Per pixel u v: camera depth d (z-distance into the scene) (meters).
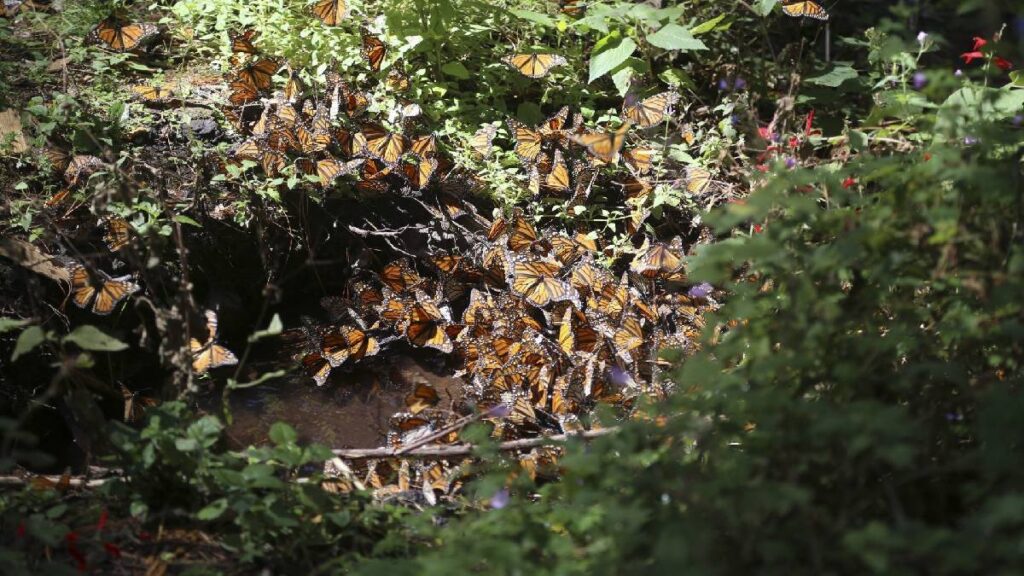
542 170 5.47
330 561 3.32
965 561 2.25
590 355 4.76
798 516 2.67
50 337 3.38
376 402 4.87
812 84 6.37
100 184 4.22
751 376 2.91
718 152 5.61
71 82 5.66
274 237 5.21
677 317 5.04
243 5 6.09
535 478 4.12
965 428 3.09
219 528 3.56
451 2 5.97
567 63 6.19
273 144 5.17
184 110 5.48
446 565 2.71
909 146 4.49
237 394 4.83
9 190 5.00
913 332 3.18
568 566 2.72
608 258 5.33
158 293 4.88
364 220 5.36
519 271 4.99
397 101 5.60
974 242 3.04
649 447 3.09
